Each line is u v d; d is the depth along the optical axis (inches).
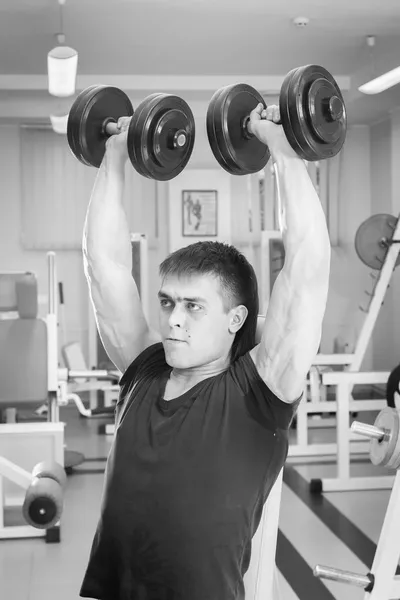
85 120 46.3
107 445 227.5
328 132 39.6
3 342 165.9
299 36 234.5
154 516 41.1
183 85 283.7
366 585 78.7
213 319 42.9
